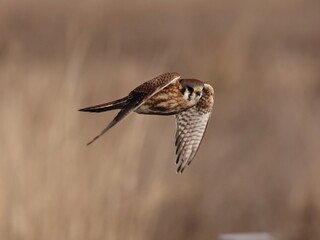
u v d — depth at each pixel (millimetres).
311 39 37156
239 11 42125
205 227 18297
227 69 29922
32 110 15344
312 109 25812
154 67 22656
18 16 40031
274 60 32031
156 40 38094
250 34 36031
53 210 14078
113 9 41344
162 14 42656
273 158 21844
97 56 26359
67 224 14031
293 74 30031
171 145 19484
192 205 18531
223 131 25141
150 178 15836
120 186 14539
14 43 22047
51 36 37031
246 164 21672
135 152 14852
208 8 43406
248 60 31047
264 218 18625
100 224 14172
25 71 20828
